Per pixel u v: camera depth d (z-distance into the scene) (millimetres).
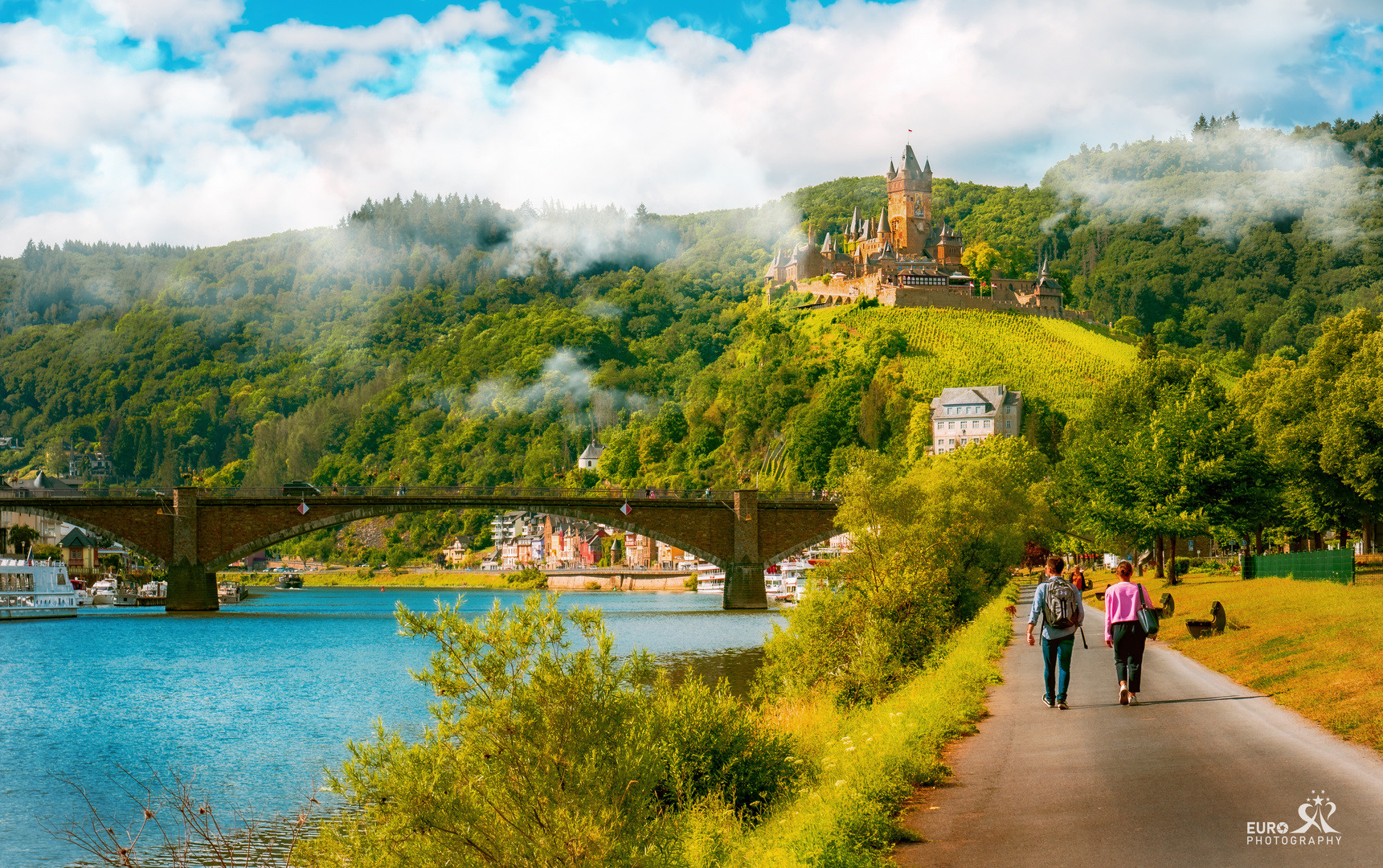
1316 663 26875
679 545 130625
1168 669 31781
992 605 59094
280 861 28750
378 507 126000
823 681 40344
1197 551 125688
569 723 14867
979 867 13094
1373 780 16078
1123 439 87875
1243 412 90812
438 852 13898
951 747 20797
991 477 80562
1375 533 97188
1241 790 15859
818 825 14500
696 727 21938
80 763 45250
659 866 14297
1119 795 16109
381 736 15078
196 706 60938
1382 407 75812
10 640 104688
